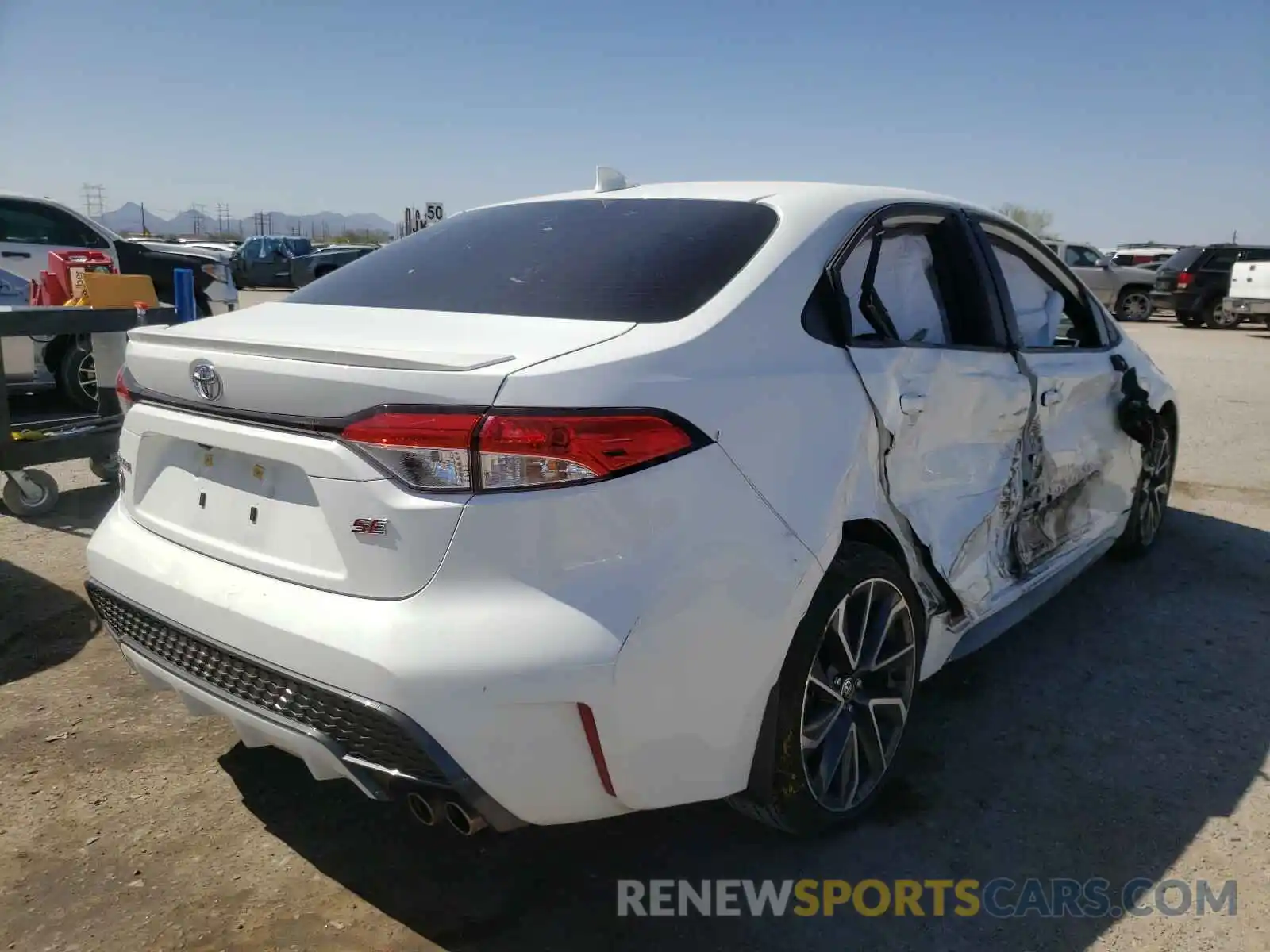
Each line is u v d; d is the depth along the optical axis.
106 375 5.82
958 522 3.05
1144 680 3.68
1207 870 2.59
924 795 2.92
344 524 2.05
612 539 2.01
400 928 2.34
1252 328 21.39
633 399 2.07
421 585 1.99
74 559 4.76
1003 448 3.32
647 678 2.04
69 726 3.22
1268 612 4.33
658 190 3.09
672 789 2.20
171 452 2.53
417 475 1.97
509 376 1.98
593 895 2.48
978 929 2.37
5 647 3.78
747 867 2.59
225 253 19.77
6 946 2.25
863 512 2.58
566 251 2.75
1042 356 3.58
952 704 3.48
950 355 3.01
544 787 2.03
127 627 2.56
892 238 3.08
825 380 2.52
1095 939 2.34
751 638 2.24
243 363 2.19
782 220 2.75
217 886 2.48
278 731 2.16
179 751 3.10
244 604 2.18
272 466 2.23
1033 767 3.07
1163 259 27.36
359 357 2.03
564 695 1.96
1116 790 2.95
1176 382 11.44
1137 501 4.72
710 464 2.17
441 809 2.03
